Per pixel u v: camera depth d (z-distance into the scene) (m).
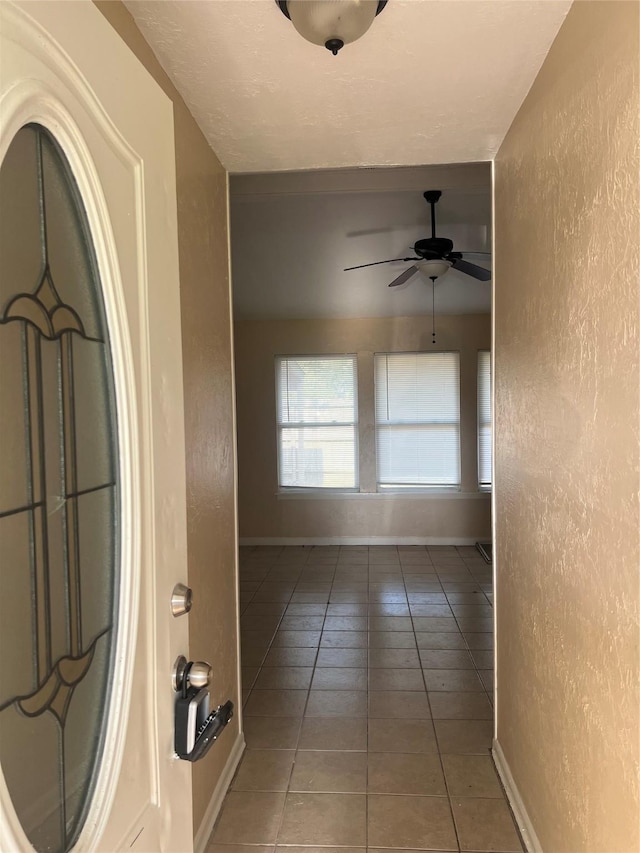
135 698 0.90
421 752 2.31
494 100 1.67
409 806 1.99
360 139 1.91
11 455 0.69
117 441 0.89
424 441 5.86
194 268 1.73
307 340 5.87
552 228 1.42
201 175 1.82
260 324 5.91
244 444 6.00
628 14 0.98
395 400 5.86
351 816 1.94
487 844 1.81
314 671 3.09
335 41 1.16
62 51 0.71
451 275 4.72
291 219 3.62
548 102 1.44
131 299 0.91
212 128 1.80
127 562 0.90
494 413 2.14
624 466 1.03
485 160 2.12
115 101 0.86
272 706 2.71
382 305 5.46
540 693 1.62
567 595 1.37
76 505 0.82
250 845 1.82
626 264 1.00
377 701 2.75
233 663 2.23
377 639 3.53
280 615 3.99
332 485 5.98
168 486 1.04
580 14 1.20
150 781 0.96
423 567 5.13
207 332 1.87
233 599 2.23
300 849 1.80
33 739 0.71
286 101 1.64
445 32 1.33
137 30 1.28
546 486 1.52
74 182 0.79
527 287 1.67
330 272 4.60
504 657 2.10
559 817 1.46
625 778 1.05
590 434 1.20
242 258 4.28
